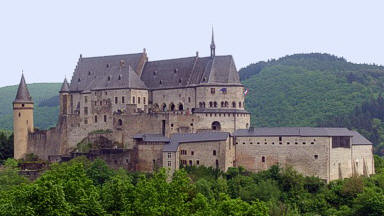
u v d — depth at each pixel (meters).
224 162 192.88
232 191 183.38
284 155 193.75
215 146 194.25
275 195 180.62
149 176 199.25
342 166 195.88
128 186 140.50
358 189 182.75
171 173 195.88
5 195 136.75
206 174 194.25
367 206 171.50
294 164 192.38
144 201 134.12
